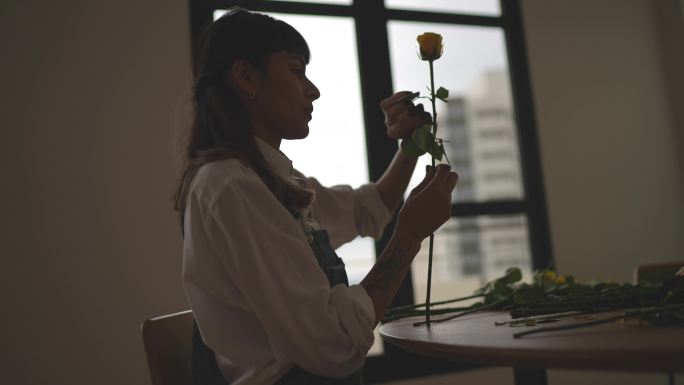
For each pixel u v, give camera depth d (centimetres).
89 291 198
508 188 279
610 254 279
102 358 196
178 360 99
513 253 271
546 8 289
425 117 101
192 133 97
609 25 300
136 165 209
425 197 88
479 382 245
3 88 198
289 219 81
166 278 207
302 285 77
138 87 213
